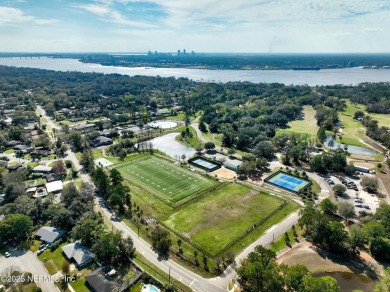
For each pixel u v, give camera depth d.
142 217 134.88
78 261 103.31
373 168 189.00
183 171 186.88
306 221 116.88
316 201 148.12
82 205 133.75
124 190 144.38
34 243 116.81
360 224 121.62
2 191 152.62
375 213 129.00
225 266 104.44
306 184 166.75
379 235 108.44
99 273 97.44
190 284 96.31
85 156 193.50
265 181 171.12
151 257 108.81
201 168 192.12
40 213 133.12
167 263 105.94
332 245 110.19
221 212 138.75
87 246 111.50
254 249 104.31
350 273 100.81
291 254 110.25
